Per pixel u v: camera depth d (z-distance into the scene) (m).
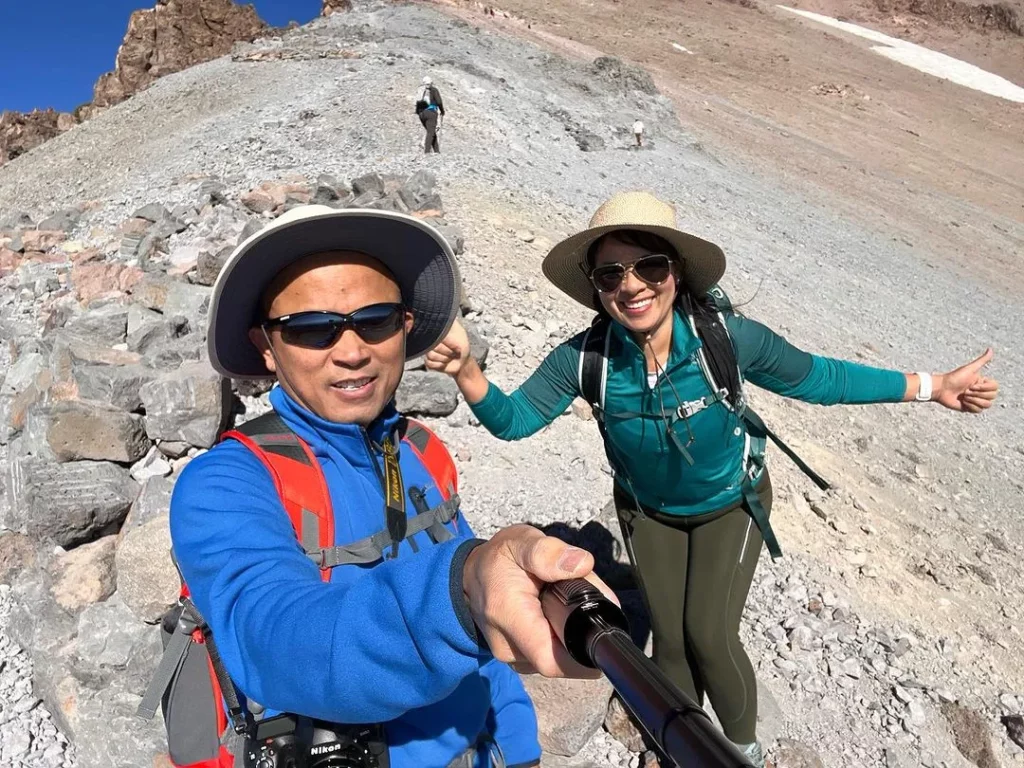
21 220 13.47
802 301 13.13
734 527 2.85
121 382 4.57
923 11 87.19
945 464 7.80
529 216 11.94
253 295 1.54
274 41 31.97
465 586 0.96
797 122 41.53
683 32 60.28
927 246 23.97
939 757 3.63
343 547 1.49
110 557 3.78
